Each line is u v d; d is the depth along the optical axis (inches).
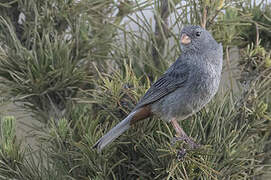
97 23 288.4
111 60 286.4
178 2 280.8
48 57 261.0
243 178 231.5
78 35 276.5
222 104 239.9
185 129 258.1
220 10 267.9
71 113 268.4
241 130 238.5
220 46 265.4
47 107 282.0
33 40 279.3
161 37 283.0
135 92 243.4
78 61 282.2
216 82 262.1
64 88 272.2
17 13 289.0
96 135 229.1
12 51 265.1
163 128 250.2
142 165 233.1
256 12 292.8
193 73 258.8
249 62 256.5
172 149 210.4
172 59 279.4
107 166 232.4
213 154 214.7
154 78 274.4
